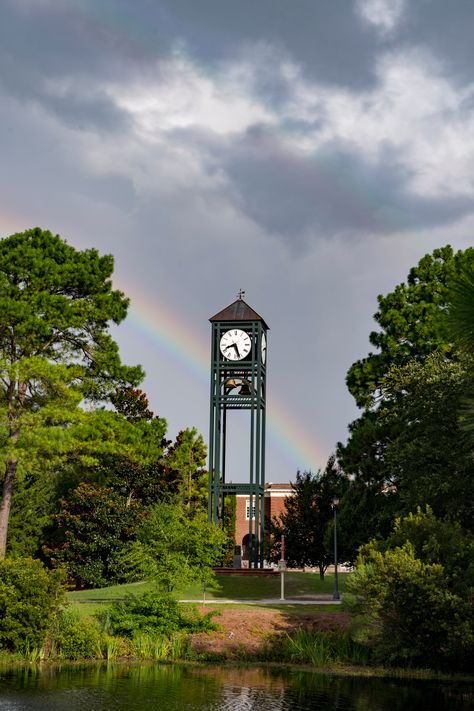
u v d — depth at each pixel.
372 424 45.38
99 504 49.28
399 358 48.56
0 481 46.22
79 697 21.38
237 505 76.44
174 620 30.19
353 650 27.89
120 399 48.62
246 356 49.97
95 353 44.22
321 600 36.78
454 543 26.70
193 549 33.03
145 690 22.55
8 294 42.12
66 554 49.19
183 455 60.03
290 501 46.84
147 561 32.53
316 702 21.27
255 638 29.34
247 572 45.91
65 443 39.34
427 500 34.38
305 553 45.16
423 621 25.52
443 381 36.47
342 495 44.06
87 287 44.59
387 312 49.69
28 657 27.36
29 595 27.72
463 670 26.20
